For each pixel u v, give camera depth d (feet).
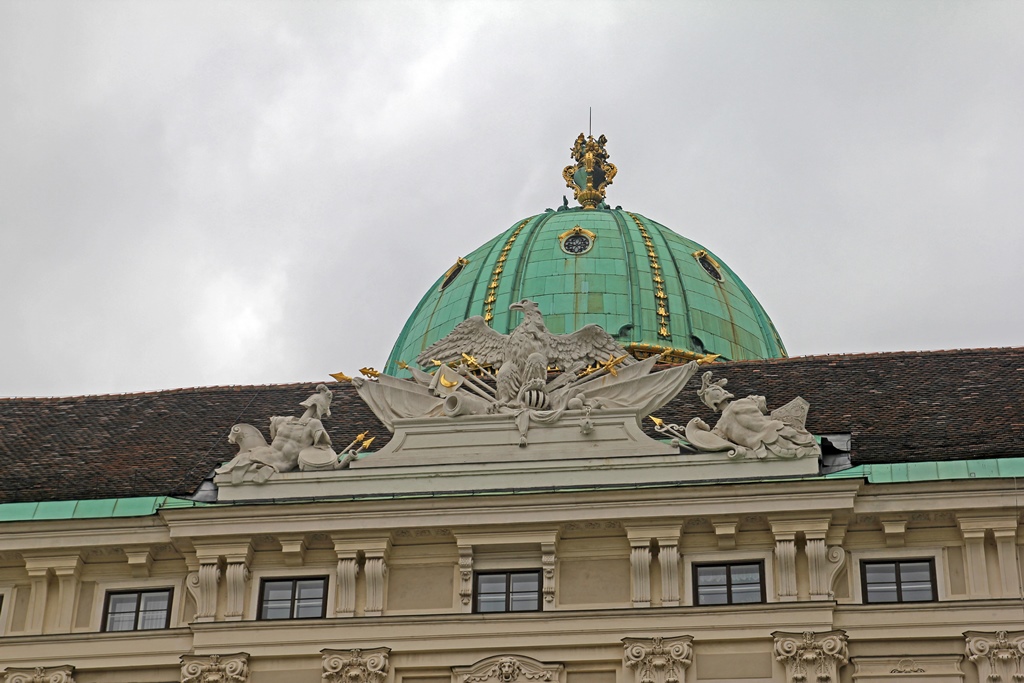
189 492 183.11
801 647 164.86
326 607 172.45
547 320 270.26
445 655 168.96
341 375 186.09
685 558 171.12
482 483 175.52
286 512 173.99
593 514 171.32
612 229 284.20
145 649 172.14
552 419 178.50
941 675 163.84
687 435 176.65
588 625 168.14
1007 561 167.02
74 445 199.72
